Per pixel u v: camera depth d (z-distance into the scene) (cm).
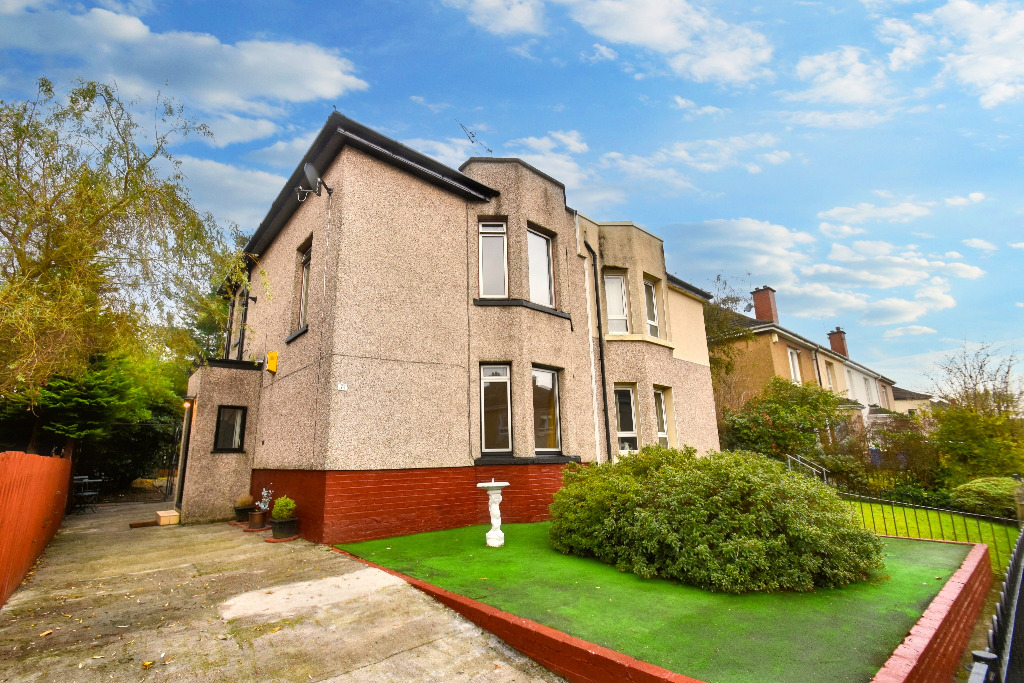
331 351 841
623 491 664
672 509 592
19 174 699
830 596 512
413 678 383
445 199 1062
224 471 1173
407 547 755
